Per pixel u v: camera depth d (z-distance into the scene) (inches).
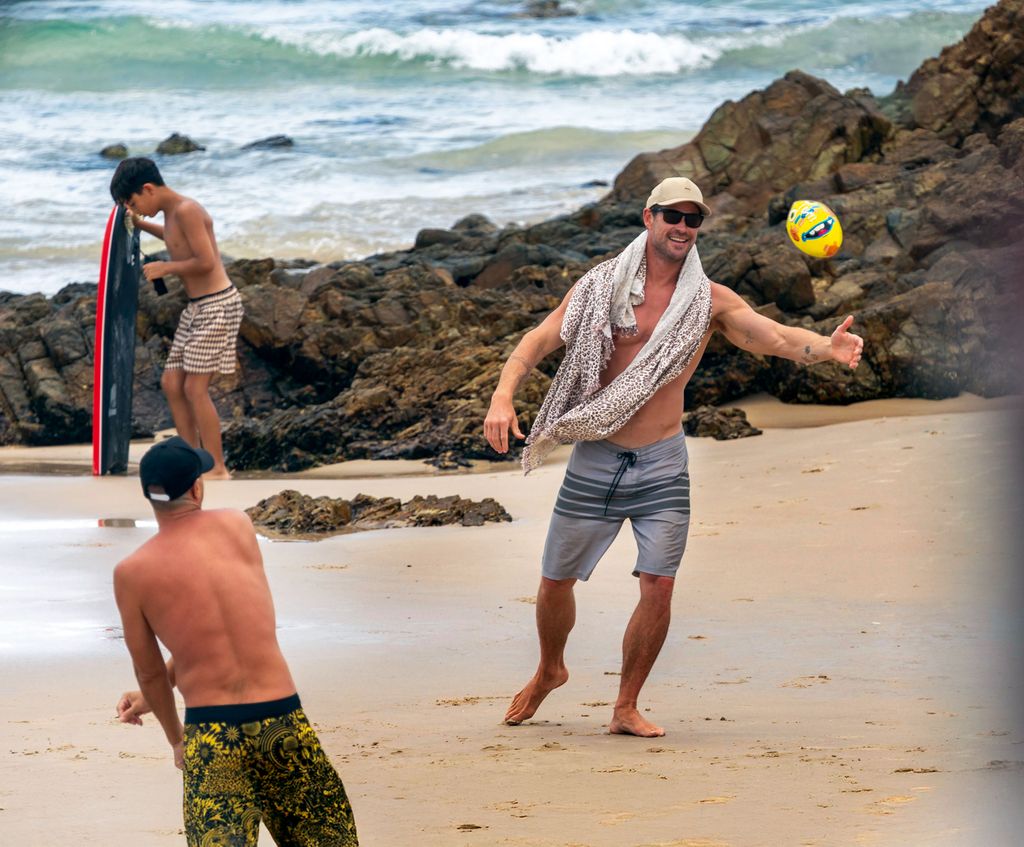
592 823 446.9
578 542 655.1
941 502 1105.4
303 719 418.6
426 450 1665.8
